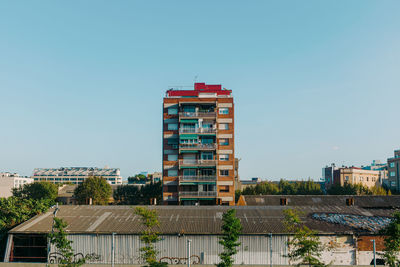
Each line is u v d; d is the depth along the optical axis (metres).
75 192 97.69
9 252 37.19
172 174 68.62
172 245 36.75
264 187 97.81
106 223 39.38
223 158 69.12
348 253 36.38
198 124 69.38
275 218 40.84
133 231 37.06
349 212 43.19
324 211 43.34
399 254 34.16
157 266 31.33
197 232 36.84
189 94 74.75
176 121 70.25
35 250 37.97
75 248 36.97
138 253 36.53
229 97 71.00
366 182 129.25
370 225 38.62
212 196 67.06
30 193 104.81
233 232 30.58
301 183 111.81
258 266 34.00
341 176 125.06
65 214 42.47
